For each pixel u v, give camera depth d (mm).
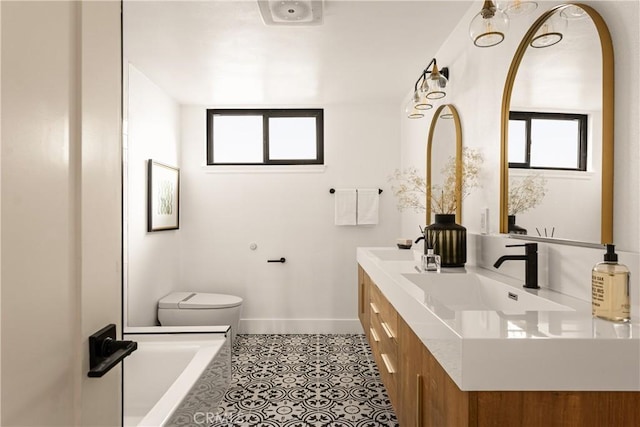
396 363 1783
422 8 2268
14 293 488
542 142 1654
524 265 1754
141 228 3264
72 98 610
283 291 4164
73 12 611
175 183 3928
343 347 3705
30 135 515
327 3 2203
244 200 4156
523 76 1800
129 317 3047
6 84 471
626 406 928
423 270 2072
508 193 1925
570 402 928
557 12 1519
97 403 678
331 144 4152
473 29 1530
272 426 2322
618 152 1276
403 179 4016
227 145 4250
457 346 948
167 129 3801
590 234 1380
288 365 3256
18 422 497
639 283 1154
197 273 4141
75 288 622
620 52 1268
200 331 2363
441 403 1136
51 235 560
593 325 1035
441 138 2836
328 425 2334
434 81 2264
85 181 639
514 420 928
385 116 4156
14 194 486
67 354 601
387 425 2336
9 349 480
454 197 2584
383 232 4148
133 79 3111
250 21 2398
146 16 2340
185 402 1547
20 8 494
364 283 3117
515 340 922
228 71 3229
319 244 4156
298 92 3775
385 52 2857
